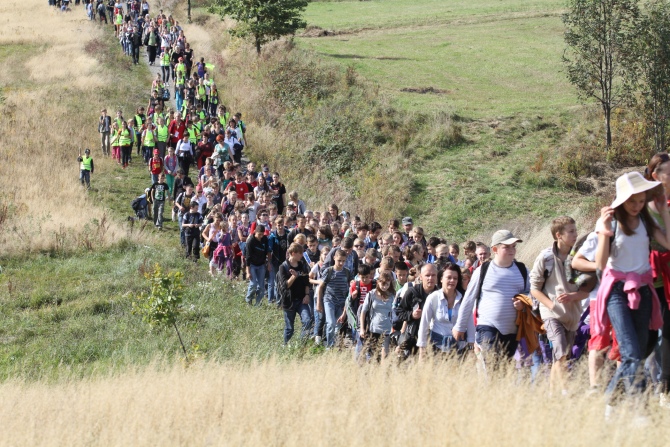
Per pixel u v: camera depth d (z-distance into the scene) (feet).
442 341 59.52
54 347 96.48
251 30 279.49
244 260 119.65
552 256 50.14
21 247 133.59
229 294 115.55
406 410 45.68
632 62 201.87
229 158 176.55
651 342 44.52
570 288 49.62
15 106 215.51
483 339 52.65
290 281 87.71
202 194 140.77
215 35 334.44
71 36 311.68
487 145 214.48
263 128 222.48
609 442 36.76
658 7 202.28
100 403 58.85
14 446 52.11
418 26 377.30
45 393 66.95
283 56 272.51
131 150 197.26
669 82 198.39
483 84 271.49
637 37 201.77
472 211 185.06
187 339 96.22
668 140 205.05
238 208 128.16
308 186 195.11
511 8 404.36
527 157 207.82
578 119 223.71
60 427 53.98
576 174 199.00
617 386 40.73
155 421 51.80
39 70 261.24
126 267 126.82
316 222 111.24
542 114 228.22
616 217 41.78
